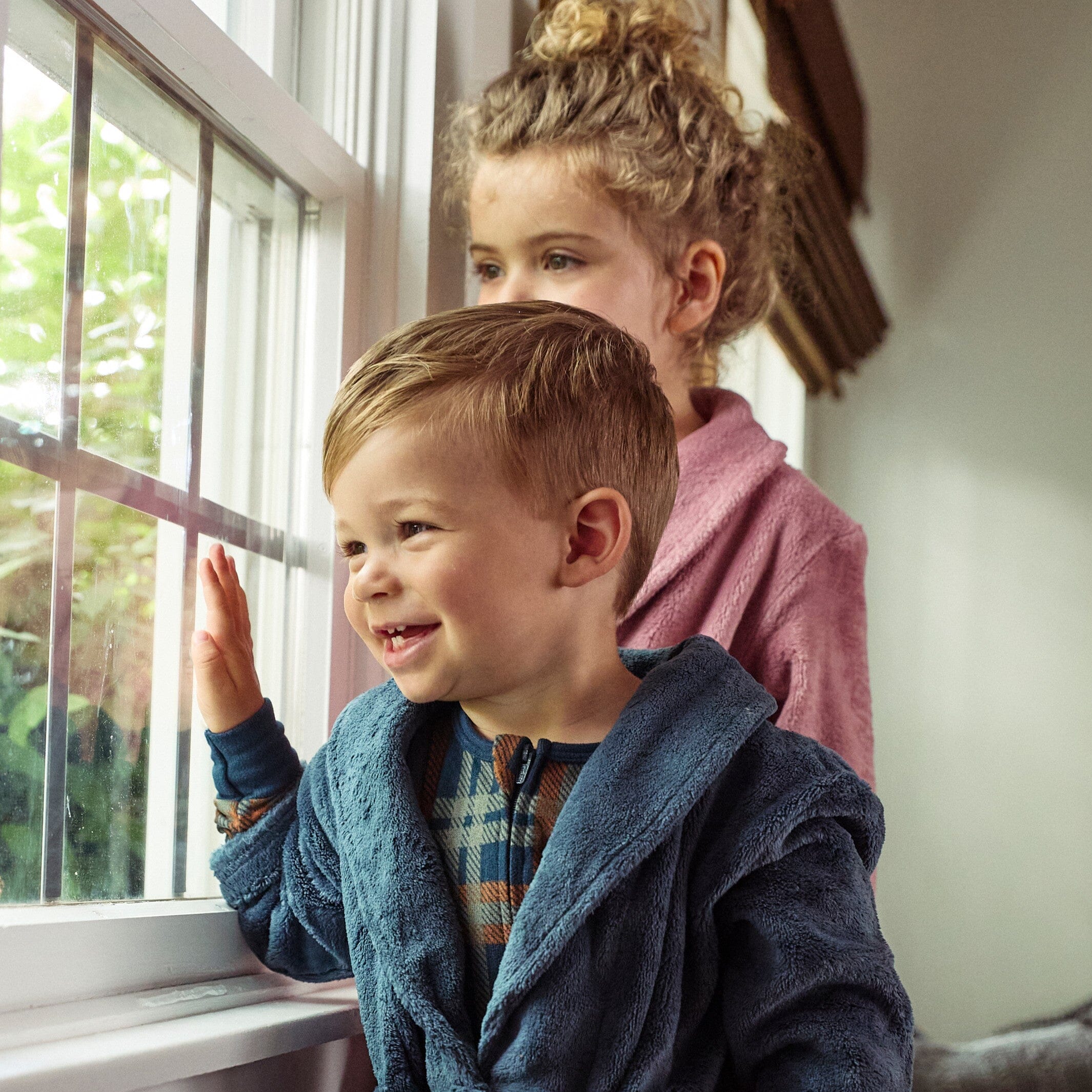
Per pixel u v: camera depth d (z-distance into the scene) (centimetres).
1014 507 255
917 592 258
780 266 187
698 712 70
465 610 64
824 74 212
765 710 71
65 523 71
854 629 108
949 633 255
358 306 103
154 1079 60
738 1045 67
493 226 109
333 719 96
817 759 71
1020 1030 140
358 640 99
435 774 73
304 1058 76
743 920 67
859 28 273
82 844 72
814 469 265
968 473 259
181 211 84
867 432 265
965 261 265
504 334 69
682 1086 65
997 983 242
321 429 99
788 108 193
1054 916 242
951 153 268
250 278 94
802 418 250
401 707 74
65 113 72
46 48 70
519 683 67
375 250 105
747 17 200
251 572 93
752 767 70
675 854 67
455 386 65
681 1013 67
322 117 107
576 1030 63
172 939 73
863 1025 64
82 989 65
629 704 70
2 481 66
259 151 93
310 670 97
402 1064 66
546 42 116
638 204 109
